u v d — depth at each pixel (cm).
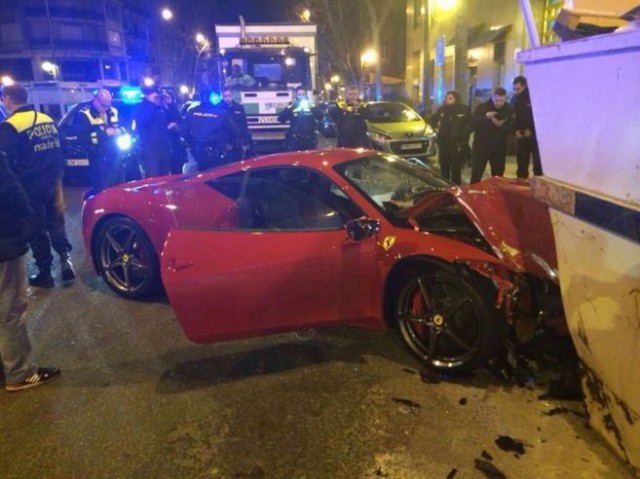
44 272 550
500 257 331
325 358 382
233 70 1405
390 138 1297
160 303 501
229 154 908
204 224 448
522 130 831
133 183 537
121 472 276
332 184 391
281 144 1422
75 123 1146
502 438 286
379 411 316
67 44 5591
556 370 341
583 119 241
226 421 313
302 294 357
